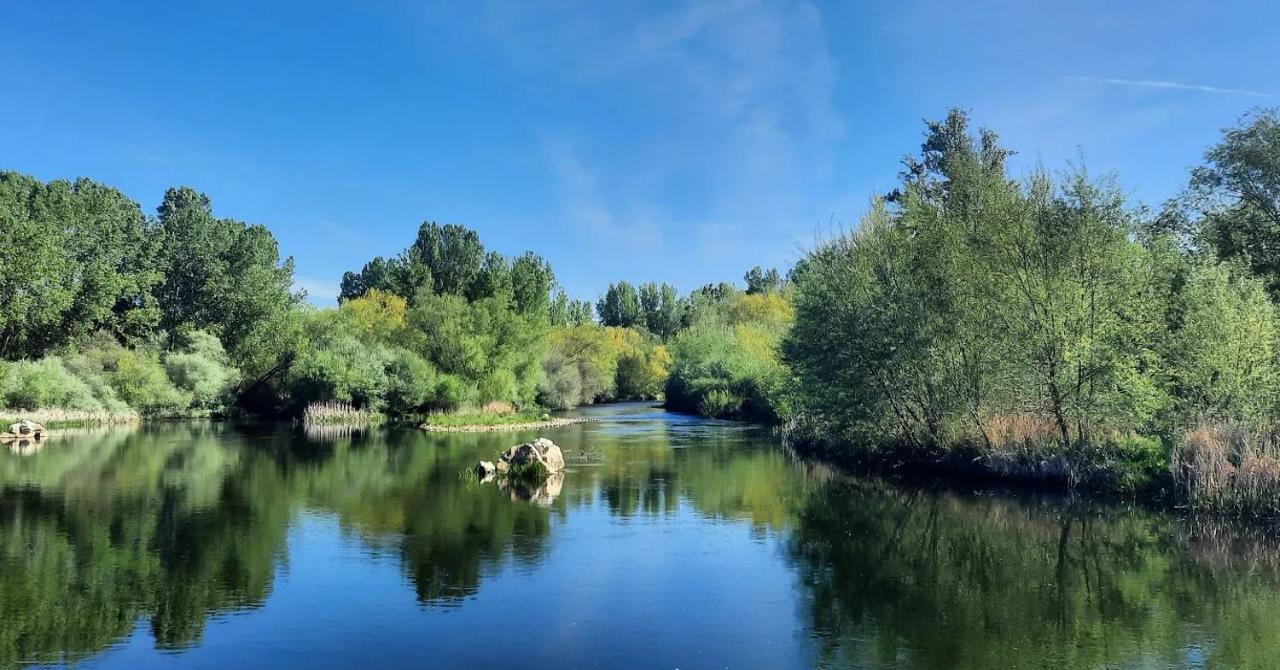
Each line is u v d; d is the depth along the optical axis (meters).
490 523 18.45
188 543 16.27
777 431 46.25
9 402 47.56
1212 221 35.62
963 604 12.45
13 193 55.62
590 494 22.73
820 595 12.90
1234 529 17.52
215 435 43.34
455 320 60.34
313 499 21.59
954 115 48.72
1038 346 23.42
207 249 67.81
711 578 13.86
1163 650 10.42
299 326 62.12
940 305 26.08
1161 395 22.02
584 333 81.44
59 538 16.64
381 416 54.69
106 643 10.55
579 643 10.65
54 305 47.34
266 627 11.20
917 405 27.80
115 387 54.09
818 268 32.00
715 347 72.56
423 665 9.84
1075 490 22.28
